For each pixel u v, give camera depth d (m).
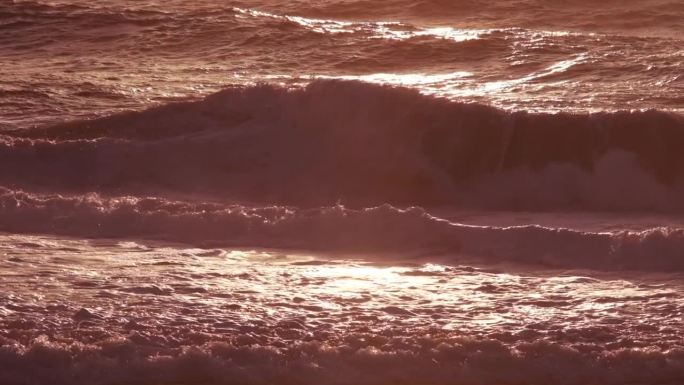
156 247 26.22
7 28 76.44
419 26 80.69
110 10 80.38
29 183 35.72
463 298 20.98
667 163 34.97
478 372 17.02
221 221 27.69
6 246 25.83
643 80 54.47
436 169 36.47
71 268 23.31
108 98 51.84
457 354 17.34
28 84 55.25
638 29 79.12
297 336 18.20
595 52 62.94
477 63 62.34
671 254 23.95
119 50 70.44
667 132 35.44
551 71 58.28
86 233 27.78
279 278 22.69
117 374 16.70
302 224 27.23
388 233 26.52
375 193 36.25
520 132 36.41
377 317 19.45
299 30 73.00
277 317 19.30
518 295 21.27
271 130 38.69
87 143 37.16
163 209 28.91
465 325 19.02
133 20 77.50
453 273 23.44
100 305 19.92
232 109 40.12
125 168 36.62
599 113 36.19
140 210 28.67
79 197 31.55
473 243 25.69
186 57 67.69
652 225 30.81
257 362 17.05
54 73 61.09
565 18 82.44
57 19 78.19
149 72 61.62
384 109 38.31
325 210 27.50
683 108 46.78
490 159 36.25
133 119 40.75
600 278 22.98
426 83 56.78
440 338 17.81
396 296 21.09
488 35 68.75
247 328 18.59
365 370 17.02
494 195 35.44
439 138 37.06
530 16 83.50
